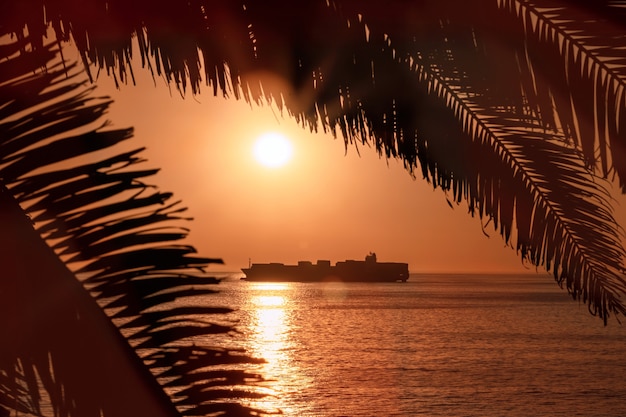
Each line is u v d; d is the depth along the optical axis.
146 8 4.86
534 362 85.38
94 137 3.55
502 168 4.96
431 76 5.00
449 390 66.06
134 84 4.93
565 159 4.86
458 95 5.00
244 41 5.06
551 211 4.87
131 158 3.54
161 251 3.35
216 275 3.36
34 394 3.24
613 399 63.22
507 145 4.96
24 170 3.50
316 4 5.03
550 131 4.88
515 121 4.93
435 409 58.12
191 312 3.33
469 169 5.04
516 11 4.70
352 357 87.94
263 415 3.33
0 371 3.26
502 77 4.80
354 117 5.14
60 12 4.55
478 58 4.85
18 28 4.39
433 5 4.87
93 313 3.30
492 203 4.99
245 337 3.34
